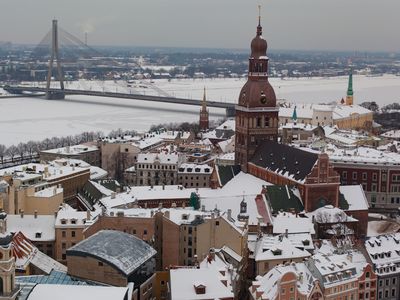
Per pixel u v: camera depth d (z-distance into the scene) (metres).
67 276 183.62
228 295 179.62
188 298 177.75
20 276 180.75
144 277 190.88
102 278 181.00
